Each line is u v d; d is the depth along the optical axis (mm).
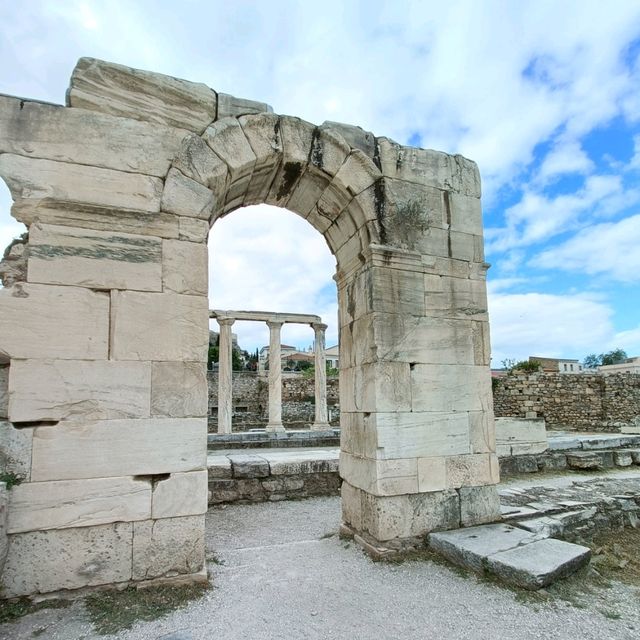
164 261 4797
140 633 3607
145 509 4367
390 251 5852
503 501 7164
